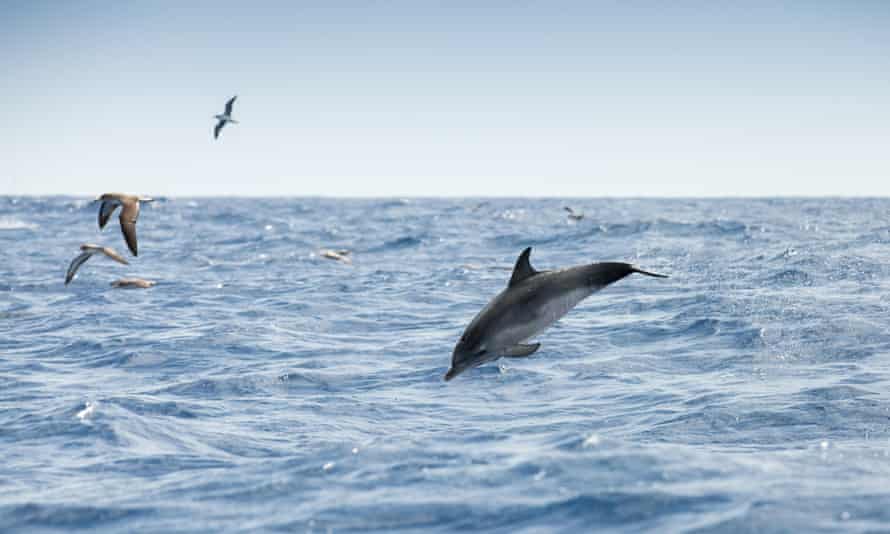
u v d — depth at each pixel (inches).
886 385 750.5
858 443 591.5
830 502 382.9
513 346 314.2
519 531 377.7
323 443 639.8
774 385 773.3
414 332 1166.3
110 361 992.2
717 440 617.0
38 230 3526.1
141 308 1416.1
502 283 1692.9
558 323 1159.0
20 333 1200.8
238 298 1530.5
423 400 786.2
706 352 944.3
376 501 424.2
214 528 409.4
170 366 958.4
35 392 834.2
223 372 916.0
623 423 679.1
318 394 818.2
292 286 1689.2
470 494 424.2
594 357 944.3
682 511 382.0
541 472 448.5
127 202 711.1
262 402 784.9
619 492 411.2
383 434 667.4
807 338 969.5
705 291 1360.7
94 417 705.0
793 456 474.0
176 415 729.0
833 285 1374.3
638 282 1535.4
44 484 528.1
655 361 917.8
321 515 411.5
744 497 393.1
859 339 954.1
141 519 430.9
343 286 1679.4
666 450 478.9
